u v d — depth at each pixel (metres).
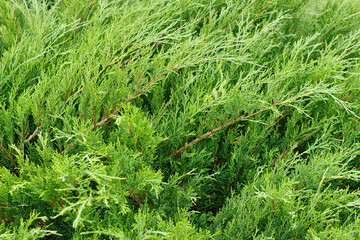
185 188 2.16
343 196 1.87
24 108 1.96
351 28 3.34
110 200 1.57
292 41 3.42
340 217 2.03
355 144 2.13
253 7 3.05
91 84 2.06
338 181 2.19
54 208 1.59
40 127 2.10
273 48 3.12
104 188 1.43
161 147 2.24
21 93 2.16
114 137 1.92
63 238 1.85
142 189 1.73
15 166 2.04
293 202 1.76
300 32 3.42
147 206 1.75
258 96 2.23
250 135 2.33
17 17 3.29
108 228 1.53
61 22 2.88
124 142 1.81
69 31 2.84
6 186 1.55
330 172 2.00
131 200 1.92
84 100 2.08
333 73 2.52
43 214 1.71
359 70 2.56
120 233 1.43
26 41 2.50
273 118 2.29
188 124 2.29
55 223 1.79
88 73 2.09
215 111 2.22
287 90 2.45
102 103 2.16
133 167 1.69
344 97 2.49
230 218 2.01
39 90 2.03
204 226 2.07
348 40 2.61
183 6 2.96
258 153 2.41
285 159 2.33
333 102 2.49
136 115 1.70
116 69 2.23
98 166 1.46
